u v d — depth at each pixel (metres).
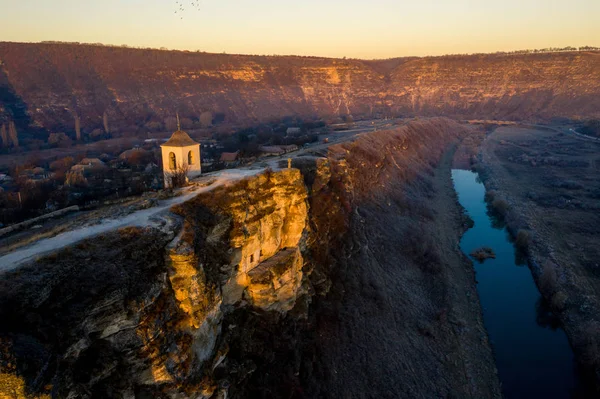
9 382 13.12
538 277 52.53
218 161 70.25
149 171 72.81
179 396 20.27
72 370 16.56
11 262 18.17
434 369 36.38
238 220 29.52
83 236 21.17
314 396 29.83
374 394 32.12
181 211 25.75
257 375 28.16
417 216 67.38
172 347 20.48
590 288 49.59
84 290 17.77
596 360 36.91
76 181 63.03
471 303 47.53
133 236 21.72
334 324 36.31
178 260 22.00
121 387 18.42
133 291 19.27
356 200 57.72
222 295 27.27
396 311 41.84
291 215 35.22
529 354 39.84
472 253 59.81
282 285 31.59
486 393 34.97
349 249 44.31
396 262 51.03
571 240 63.50
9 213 43.00
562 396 34.88
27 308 15.77
